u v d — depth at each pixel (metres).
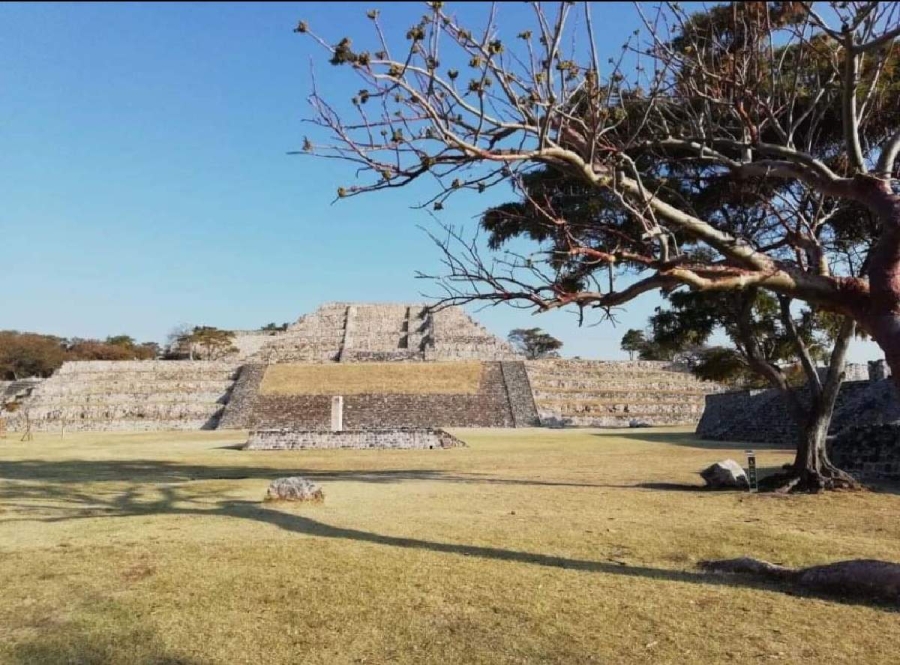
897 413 22.33
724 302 14.54
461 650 4.91
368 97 5.67
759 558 7.49
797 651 4.82
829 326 14.98
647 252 6.29
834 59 7.82
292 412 48.19
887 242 5.74
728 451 24.14
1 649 4.97
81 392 53.25
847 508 10.95
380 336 68.81
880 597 5.93
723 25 8.52
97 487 14.15
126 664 4.72
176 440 33.72
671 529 9.08
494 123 5.90
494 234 12.55
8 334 79.25
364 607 5.82
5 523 9.65
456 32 5.78
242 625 5.43
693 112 8.27
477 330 68.62
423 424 46.91
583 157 6.49
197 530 9.03
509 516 10.15
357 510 10.70
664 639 5.06
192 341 82.31
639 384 56.69
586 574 6.81
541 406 50.94
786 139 7.62
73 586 6.44
